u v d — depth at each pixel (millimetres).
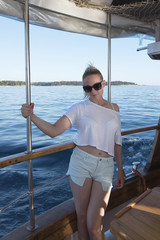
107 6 2008
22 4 1717
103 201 1411
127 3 2135
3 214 3342
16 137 8469
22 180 4500
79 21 2172
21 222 3162
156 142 2516
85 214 1478
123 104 22375
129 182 2205
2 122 12352
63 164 5332
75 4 1967
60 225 1638
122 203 2133
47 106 20516
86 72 1471
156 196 1244
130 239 889
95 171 1433
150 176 2436
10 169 5027
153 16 2354
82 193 1442
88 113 1453
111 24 2383
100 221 1400
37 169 5043
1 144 7438
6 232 2947
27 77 1519
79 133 1492
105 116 1460
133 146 6762
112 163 1491
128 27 2547
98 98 1501
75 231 1742
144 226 979
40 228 1539
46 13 1912
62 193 3867
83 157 1441
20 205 3592
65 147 1677
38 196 3764
